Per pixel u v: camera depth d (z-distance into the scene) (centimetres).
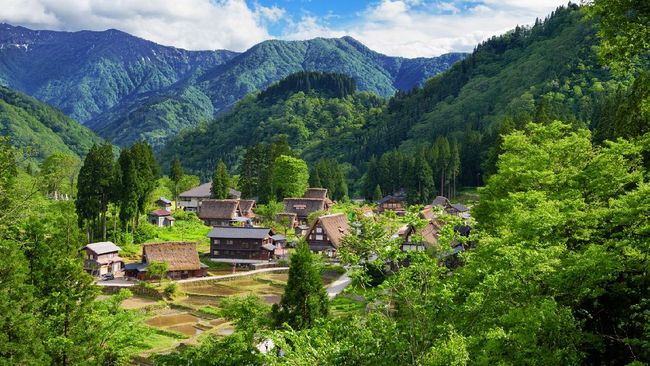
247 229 8856
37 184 4469
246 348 2420
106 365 2953
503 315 1689
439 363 1504
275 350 2192
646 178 2630
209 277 7412
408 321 1775
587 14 2159
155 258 7444
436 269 1823
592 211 2136
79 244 3284
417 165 13225
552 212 2198
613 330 2031
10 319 2609
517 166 3728
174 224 10881
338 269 7319
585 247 2089
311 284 3033
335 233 8656
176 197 13838
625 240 1852
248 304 2858
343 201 14638
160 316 5850
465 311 1730
